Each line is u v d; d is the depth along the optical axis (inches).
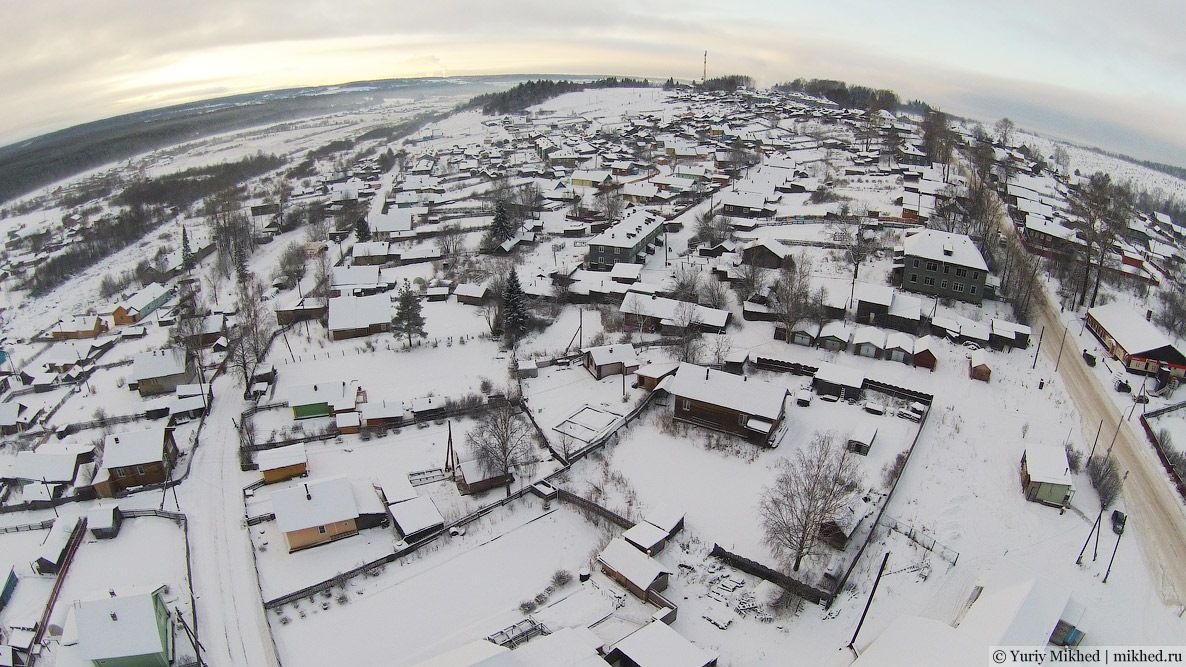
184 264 5753.0
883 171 6811.0
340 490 2358.5
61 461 2711.6
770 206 5772.6
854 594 2022.6
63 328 4606.3
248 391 3245.6
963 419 2903.5
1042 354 3422.7
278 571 2185.0
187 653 1891.0
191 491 2613.2
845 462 2586.1
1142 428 2822.3
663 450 2748.5
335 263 5413.4
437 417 3021.7
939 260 3887.8
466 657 1608.0
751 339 3602.4
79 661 1859.0
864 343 3400.6
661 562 2165.4
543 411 3038.9
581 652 1692.9
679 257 4805.6
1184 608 1972.2
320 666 1830.7
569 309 4092.0
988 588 1939.0
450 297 4382.4
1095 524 2294.5
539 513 2416.3
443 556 2229.3
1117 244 4677.7
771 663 1797.5
